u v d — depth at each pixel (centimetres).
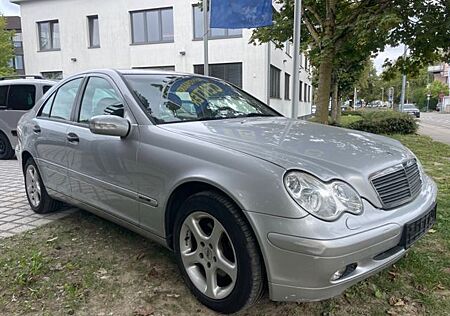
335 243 202
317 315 248
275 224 211
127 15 1922
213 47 1767
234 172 231
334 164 234
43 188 425
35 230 389
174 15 1830
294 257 207
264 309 254
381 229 218
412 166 277
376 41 834
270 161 226
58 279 292
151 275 297
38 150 415
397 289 277
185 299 267
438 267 308
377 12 801
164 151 271
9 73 3077
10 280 291
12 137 859
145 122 294
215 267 249
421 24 816
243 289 229
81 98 371
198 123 299
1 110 863
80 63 2064
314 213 207
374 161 248
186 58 1831
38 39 2158
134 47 1931
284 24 951
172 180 262
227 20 698
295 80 640
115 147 308
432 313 251
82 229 390
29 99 842
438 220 411
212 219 246
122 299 266
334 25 905
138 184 290
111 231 382
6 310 255
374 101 7850
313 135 285
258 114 364
